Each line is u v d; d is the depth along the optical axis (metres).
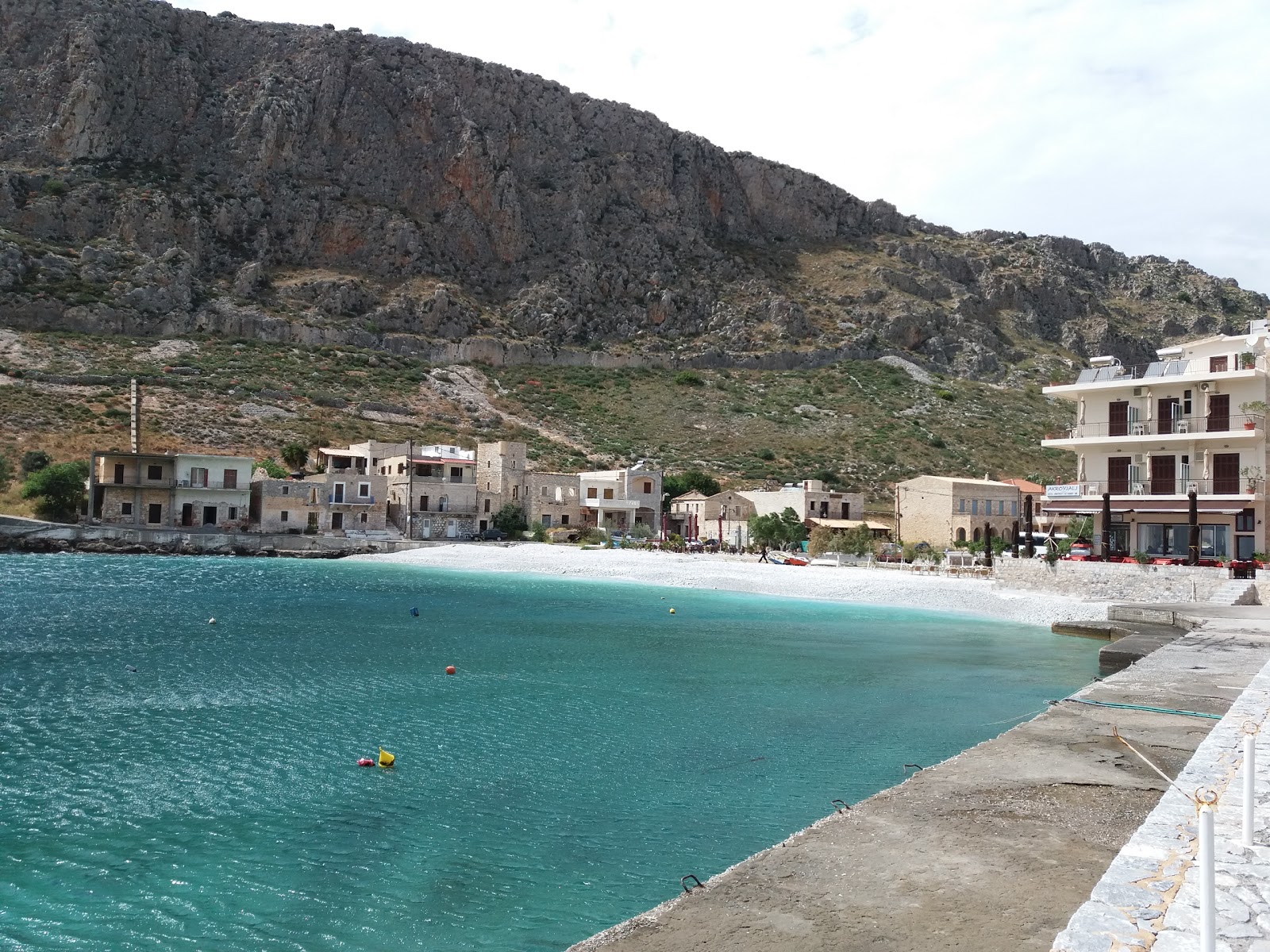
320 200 199.00
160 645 34.84
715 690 28.05
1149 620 39.53
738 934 8.73
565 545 95.69
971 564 73.50
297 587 60.44
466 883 13.44
